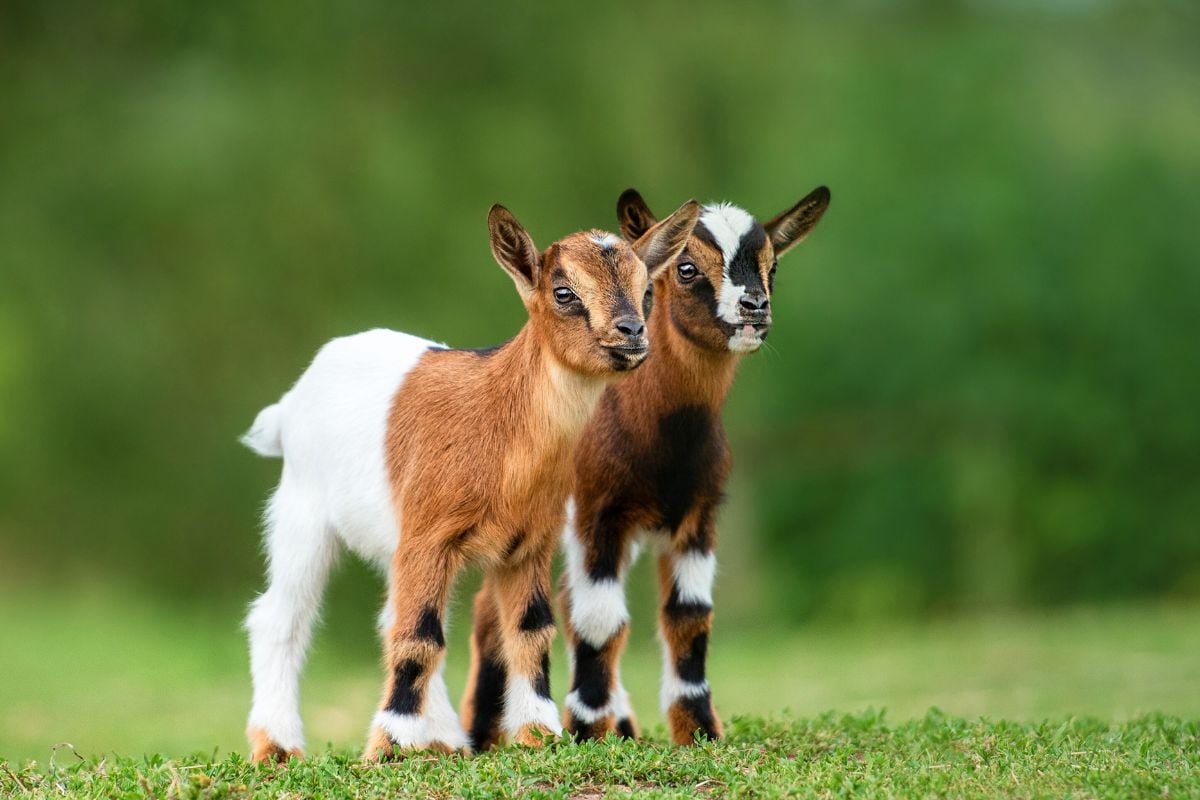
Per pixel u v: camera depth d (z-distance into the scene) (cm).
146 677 1405
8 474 2044
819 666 1407
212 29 1995
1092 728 837
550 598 746
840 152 2128
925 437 2155
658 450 789
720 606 2183
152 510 2044
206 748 1048
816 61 2259
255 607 795
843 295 2091
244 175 1916
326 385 791
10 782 698
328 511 782
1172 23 2444
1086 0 2483
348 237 1920
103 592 2002
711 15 2175
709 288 785
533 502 725
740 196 2089
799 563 2194
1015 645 1461
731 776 675
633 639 1808
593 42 2042
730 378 809
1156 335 2094
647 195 1998
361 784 668
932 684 1242
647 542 824
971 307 2067
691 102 2127
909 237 2088
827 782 662
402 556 731
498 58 2003
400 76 1997
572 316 709
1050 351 2092
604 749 705
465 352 773
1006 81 2191
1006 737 783
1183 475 2130
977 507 2081
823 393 2130
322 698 1254
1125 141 2164
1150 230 2109
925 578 2125
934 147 2141
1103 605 2111
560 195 1944
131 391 2014
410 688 720
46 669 1440
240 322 1969
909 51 2244
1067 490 2112
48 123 2052
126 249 1995
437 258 1905
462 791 648
